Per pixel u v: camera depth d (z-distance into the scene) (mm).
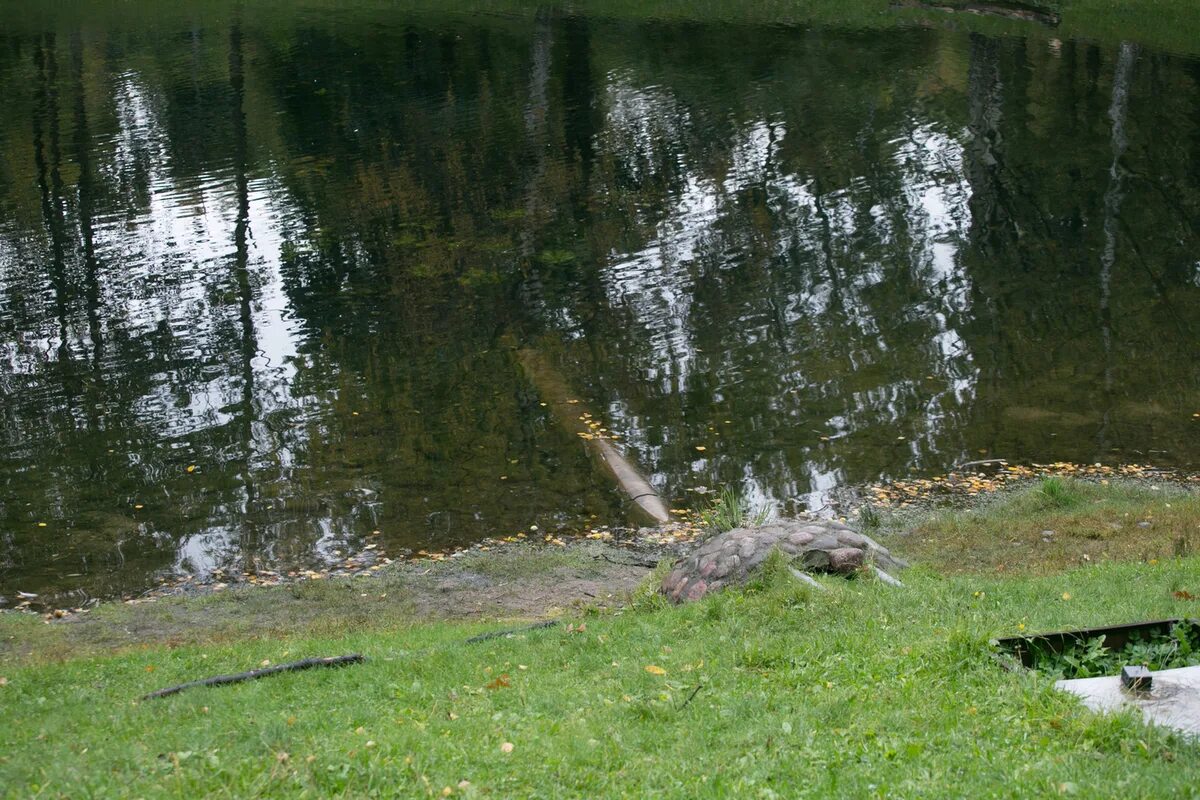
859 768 5926
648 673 7941
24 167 29562
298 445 16312
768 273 22750
